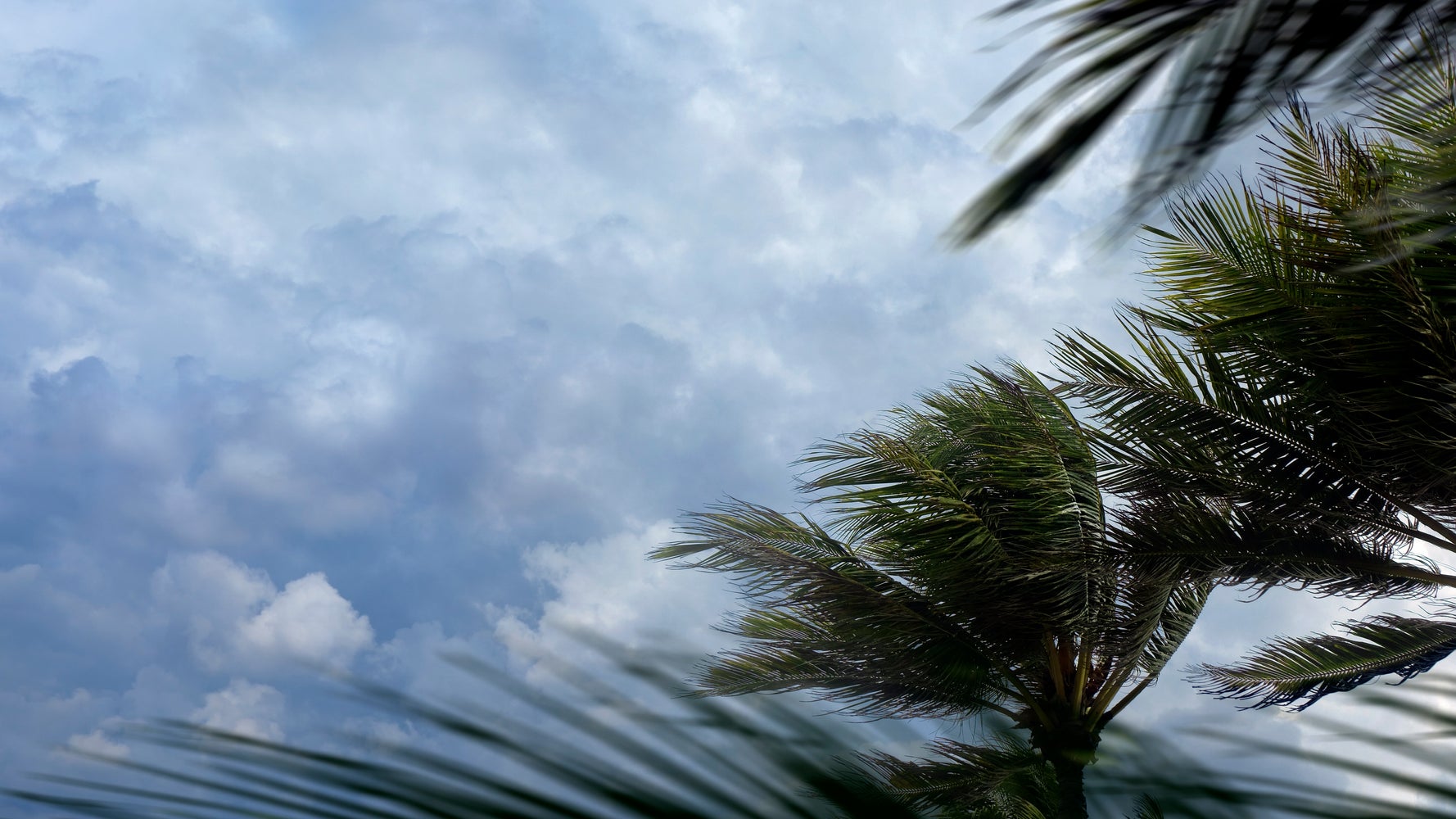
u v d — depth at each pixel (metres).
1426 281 6.41
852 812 0.51
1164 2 0.85
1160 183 0.82
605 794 0.47
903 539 9.25
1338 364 7.23
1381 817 0.55
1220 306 7.55
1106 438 8.26
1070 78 0.86
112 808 0.43
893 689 9.38
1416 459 7.25
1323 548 7.69
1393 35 0.85
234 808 0.43
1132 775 0.60
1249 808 0.57
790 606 9.66
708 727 0.53
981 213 0.84
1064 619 8.89
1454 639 8.41
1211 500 8.01
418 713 0.49
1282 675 9.20
